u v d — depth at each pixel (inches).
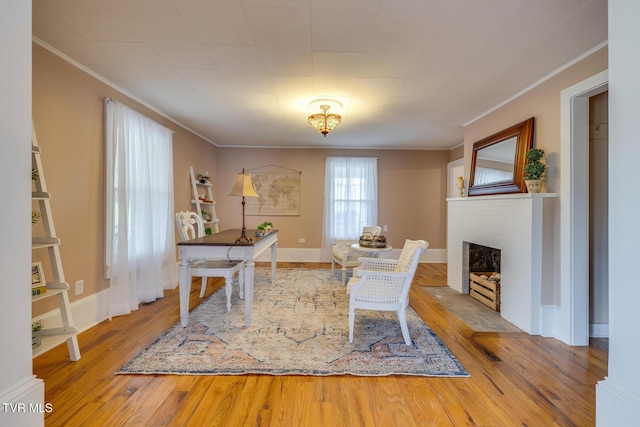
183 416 61.0
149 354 85.1
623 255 40.1
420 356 86.0
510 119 126.4
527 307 104.0
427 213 237.6
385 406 64.8
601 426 42.0
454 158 229.8
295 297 140.4
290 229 237.6
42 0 67.6
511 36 81.0
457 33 79.7
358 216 233.8
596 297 99.9
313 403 65.5
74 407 63.1
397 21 74.7
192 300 135.4
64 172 96.0
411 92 120.6
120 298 116.0
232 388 70.3
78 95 100.6
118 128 115.4
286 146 234.8
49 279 89.4
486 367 80.9
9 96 37.6
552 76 102.7
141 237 130.3
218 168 235.5
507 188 124.3
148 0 67.7
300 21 75.0
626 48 40.0
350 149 237.3
